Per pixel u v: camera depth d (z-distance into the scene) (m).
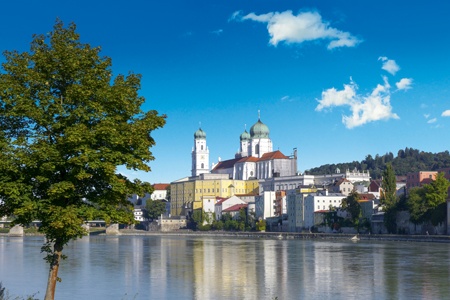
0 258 154.88
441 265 130.38
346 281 103.62
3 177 46.28
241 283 102.06
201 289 94.94
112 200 49.84
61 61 47.59
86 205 48.78
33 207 45.84
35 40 49.22
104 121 46.84
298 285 99.06
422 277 108.19
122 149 49.09
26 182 47.28
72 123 47.31
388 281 102.94
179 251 189.25
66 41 49.22
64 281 105.00
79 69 48.44
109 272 120.00
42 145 45.75
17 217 51.00
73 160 45.00
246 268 128.12
